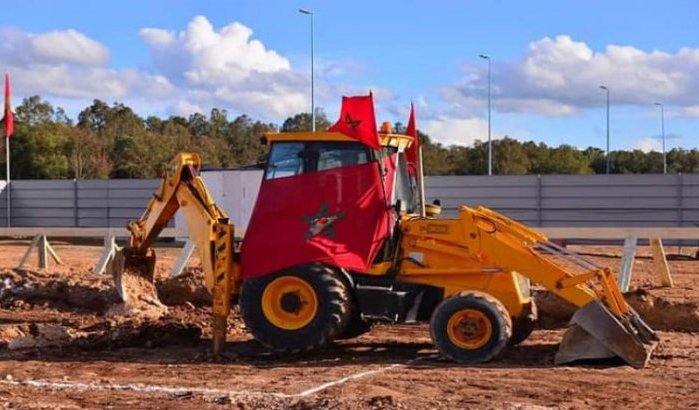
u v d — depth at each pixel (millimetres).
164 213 11156
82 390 8430
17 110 58875
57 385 8641
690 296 13555
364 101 9672
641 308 12375
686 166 63281
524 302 9828
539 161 57875
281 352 9914
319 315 9586
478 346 9367
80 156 51969
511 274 9703
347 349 10641
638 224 27703
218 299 10094
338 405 7535
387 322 10180
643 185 27609
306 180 9859
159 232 11711
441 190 29797
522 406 7438
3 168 51312
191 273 15227
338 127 9812
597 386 8352
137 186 35062
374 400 7695
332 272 9656
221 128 71938
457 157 57000
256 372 9234
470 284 9812
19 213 37094
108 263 17172
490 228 9758
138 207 35094
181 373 9227
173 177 10734
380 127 10297
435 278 9875
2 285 15383
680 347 10477
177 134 63250
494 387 8336
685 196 27141
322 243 9719
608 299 9398
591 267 9453
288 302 9703
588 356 9250
